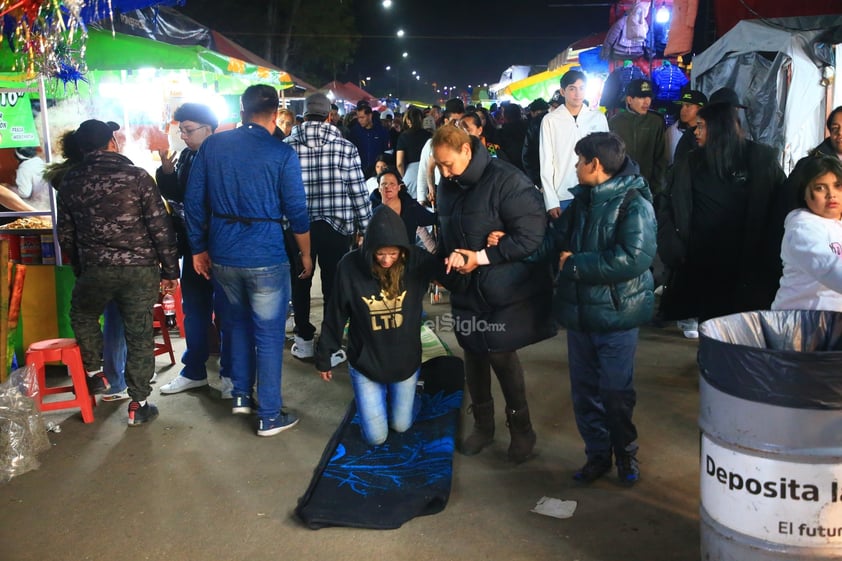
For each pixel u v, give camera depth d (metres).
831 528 2.23
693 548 2.97
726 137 4.57
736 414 2.29
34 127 5.38
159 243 4.30
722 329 2.56
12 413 3.87
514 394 3.69
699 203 4.77
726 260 4.75
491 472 3.71
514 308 3.53
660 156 6.11
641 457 3.79
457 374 5.00
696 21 8.23
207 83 9.12
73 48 3.50
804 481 2.21
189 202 4.21
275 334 4.20
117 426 4.39
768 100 6.30
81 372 4.41
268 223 4.11
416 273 3.82
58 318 5.32
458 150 3.35
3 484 3.67
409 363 3.89
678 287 5.13
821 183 2.91
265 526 3.23
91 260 4.23
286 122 6.79
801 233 2.95
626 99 6.16
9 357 4.46
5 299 4.21
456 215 3.55
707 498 2.47
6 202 5.71
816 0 6.90
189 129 4.74
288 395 4.88
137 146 7.79
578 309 3.27
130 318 4.33
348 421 4.29
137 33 6.43
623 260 3.08
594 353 3.40
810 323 2.61
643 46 8.85
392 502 3.32
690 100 5.68
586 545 3.01
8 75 5.18
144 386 4.39
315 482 3.52
